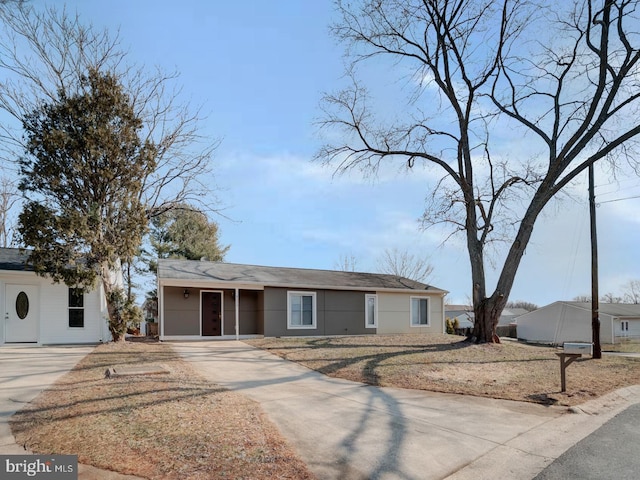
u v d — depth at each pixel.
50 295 14.55
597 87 13.84
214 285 17.08
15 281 14.09
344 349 13.57
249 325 19.20
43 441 4.75
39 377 8.15
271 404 6.96
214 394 7.17
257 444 4.90
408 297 22.75
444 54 15.82
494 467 4.64
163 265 18.64
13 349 12.84
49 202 13.00
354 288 20.42
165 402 6.38
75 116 12.80
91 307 15.09
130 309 14.39
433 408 7.04
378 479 4.23
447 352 13.01
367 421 6.16
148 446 4.66
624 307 37.44
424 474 4.41
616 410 7.37
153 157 13.88
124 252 13.69
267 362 11.52
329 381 9.13
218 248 31.08
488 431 5.88
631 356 15.99
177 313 17.48
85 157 13.08
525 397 7.91
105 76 13.36
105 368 9.20
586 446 5.36
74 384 7.50
